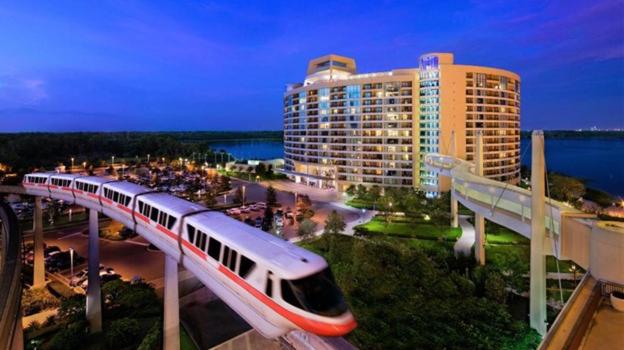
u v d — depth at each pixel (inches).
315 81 4608.8
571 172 6264.8
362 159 3929.6
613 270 772.0
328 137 4227.4
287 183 4714.6
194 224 882.1
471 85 3580.2
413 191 3388.3
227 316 1301.7
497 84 3740.2
